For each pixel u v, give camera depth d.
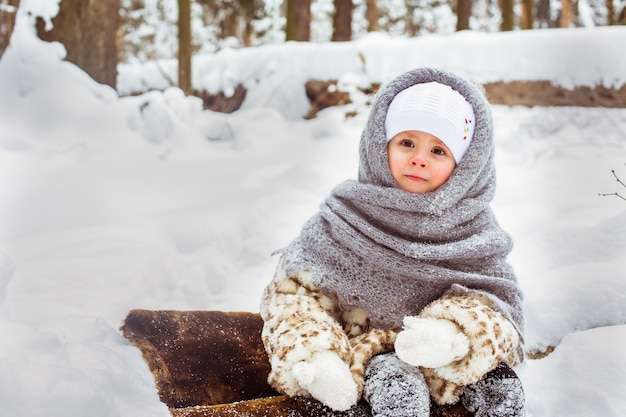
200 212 4.38
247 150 6.88
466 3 13.37
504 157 6.35
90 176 5.42
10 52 7.08
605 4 15.54
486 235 2.09
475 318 1.80
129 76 10.88
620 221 3.36
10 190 4.92
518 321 2.04
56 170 5.61
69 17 7.68
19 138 6.18
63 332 2.36
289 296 2.04
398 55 7.93
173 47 21.45
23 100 6.70
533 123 6.89
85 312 2.83
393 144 2.08
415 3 24.78
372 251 2.03
